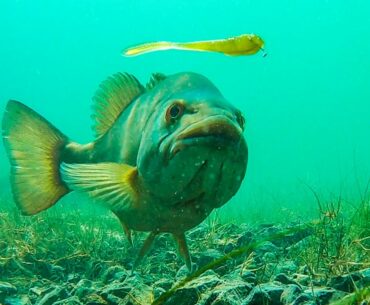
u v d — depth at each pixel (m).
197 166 0.28
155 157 0.30
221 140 0.28
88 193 0.31
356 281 0.28
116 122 0.36
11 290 0.37
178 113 0.29
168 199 0.31
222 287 0.29
